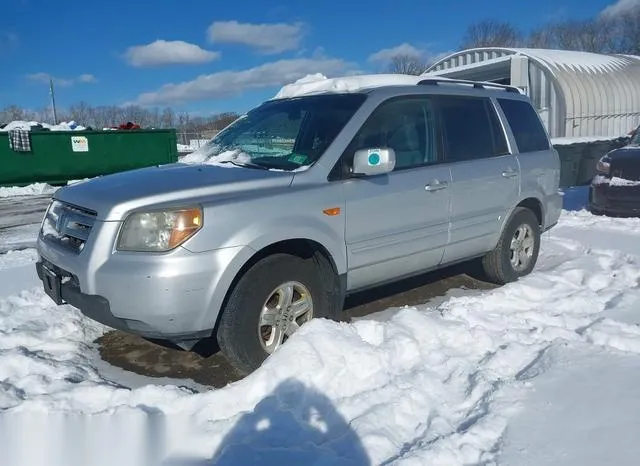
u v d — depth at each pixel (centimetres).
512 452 276
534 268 628
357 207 425
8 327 470
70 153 1939
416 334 406
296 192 393
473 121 540
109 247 353
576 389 331
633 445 278
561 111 1758
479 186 522
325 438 300
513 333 419
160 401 339
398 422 311
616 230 809
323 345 364
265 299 377
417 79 512
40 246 413
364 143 442
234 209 363
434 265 507
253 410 324
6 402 342
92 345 452
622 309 470
